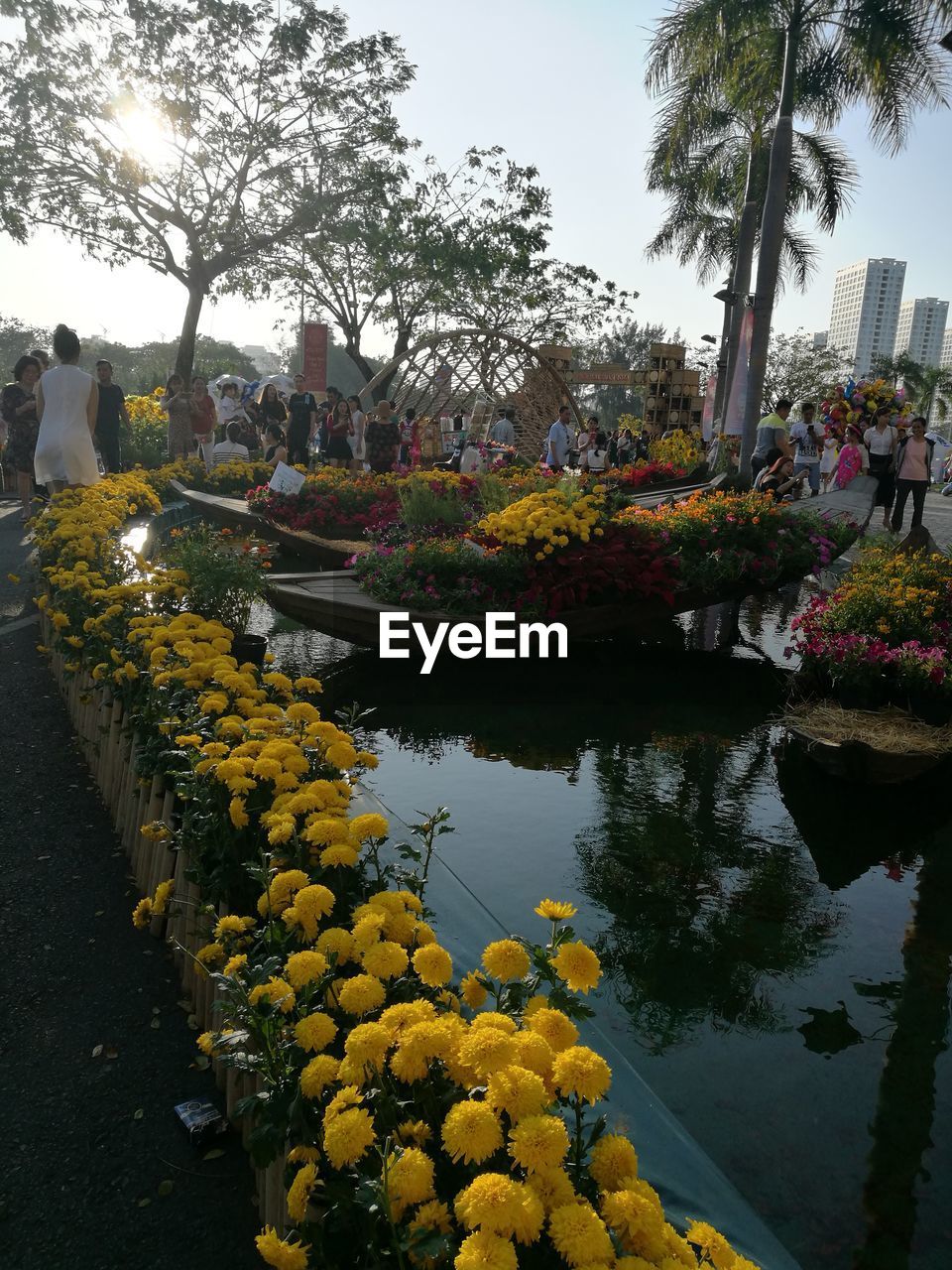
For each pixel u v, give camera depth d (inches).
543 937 110.9
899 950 112.1
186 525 405.7
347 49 727.7
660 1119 76.0
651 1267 40.4
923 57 575.2
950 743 165.2
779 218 547.5
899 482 453.1
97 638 148.7
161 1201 69.1
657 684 228.5
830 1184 74.7
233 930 75.0
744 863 133.8
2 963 96.3
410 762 171.8
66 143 730.8
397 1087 55.9
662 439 753.0
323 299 979.9
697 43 609.6
